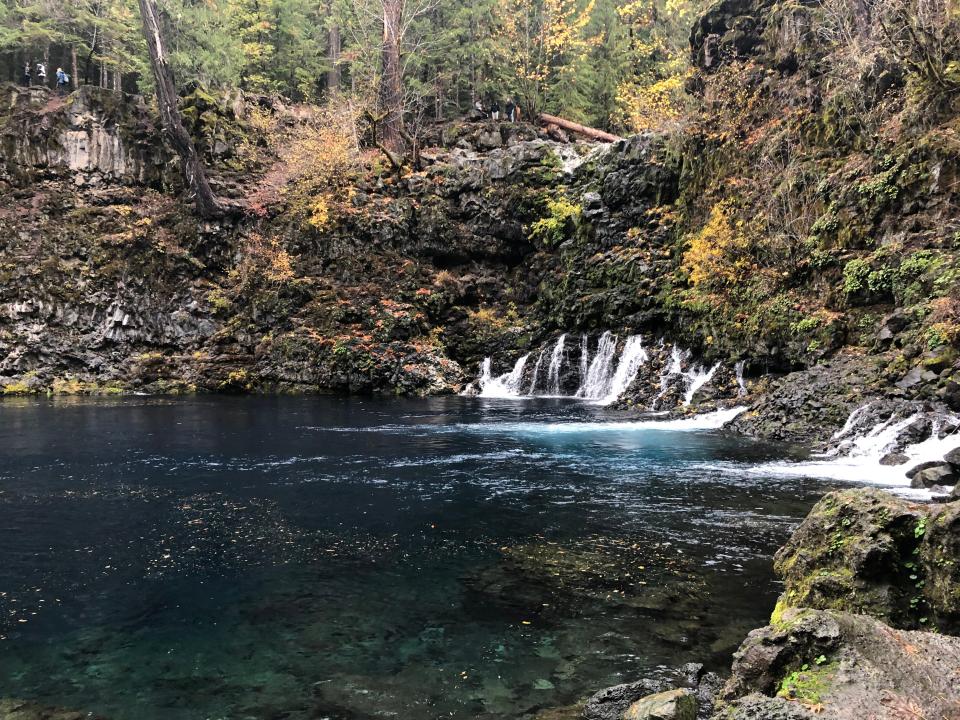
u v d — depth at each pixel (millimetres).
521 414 17109
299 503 7887
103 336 23859
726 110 20859
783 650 3137
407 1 36375
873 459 9922
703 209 20750
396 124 31641
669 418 15812
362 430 14109
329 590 5180
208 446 12008
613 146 25078
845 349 13742
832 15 17859
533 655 4047
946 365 10883
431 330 25422
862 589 3949
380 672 3863
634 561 5746
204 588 5234
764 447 11484
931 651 3049
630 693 3404
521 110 36031
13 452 11367
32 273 23359
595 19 39500
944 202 13398
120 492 8453
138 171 27047
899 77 15773
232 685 3732
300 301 25594
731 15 22359
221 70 32781
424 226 26953
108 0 33562
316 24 41625
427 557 5926
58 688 3705
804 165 17094
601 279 23312
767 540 6289
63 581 5387
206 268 26250
